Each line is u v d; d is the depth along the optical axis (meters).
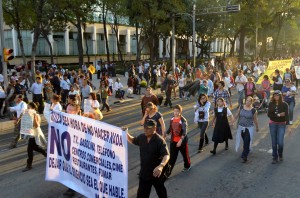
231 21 43.31
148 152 5.22
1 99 14.48
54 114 6.21
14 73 23.25
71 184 6.01
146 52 70.81
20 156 9.28
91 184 5.61
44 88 17.52
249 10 42.66
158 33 43.53
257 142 10.40
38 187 7.07
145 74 27.66
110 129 5.20
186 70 30.64
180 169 8.01
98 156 5.43
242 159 8.70
